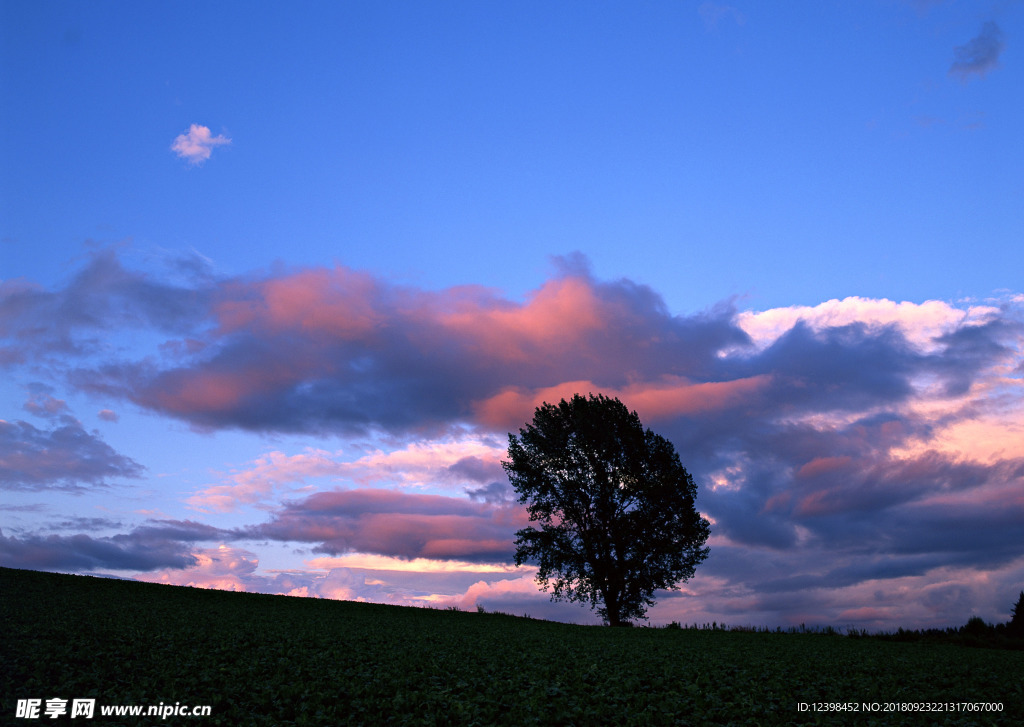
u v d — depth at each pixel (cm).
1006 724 1198
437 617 3738
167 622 2172
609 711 1212
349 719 1123
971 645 3023
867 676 1689
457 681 1450
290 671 1475
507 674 1567
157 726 1051
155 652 1590
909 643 2970
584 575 4569
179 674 1386
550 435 4762
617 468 4612
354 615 3344
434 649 2022
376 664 1647
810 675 1659
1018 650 2825
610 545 4553
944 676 1722
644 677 1572
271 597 3928
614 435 4644
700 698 1323
